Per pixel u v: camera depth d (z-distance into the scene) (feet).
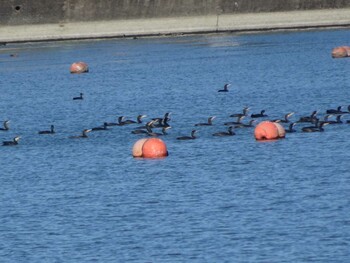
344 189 321.73
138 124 485.56
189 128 468.34
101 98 630.74
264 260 253.85
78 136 459.32
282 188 328.08
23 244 281.33
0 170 395.34
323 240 266.77
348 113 475.72
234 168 366.43
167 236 279.08
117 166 384.68
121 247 272.10
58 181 365.81
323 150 390.42
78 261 262.47
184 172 364.17
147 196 328.90
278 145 405.18
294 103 547.08
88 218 304.91
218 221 290.76
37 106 610.24
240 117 470.39
